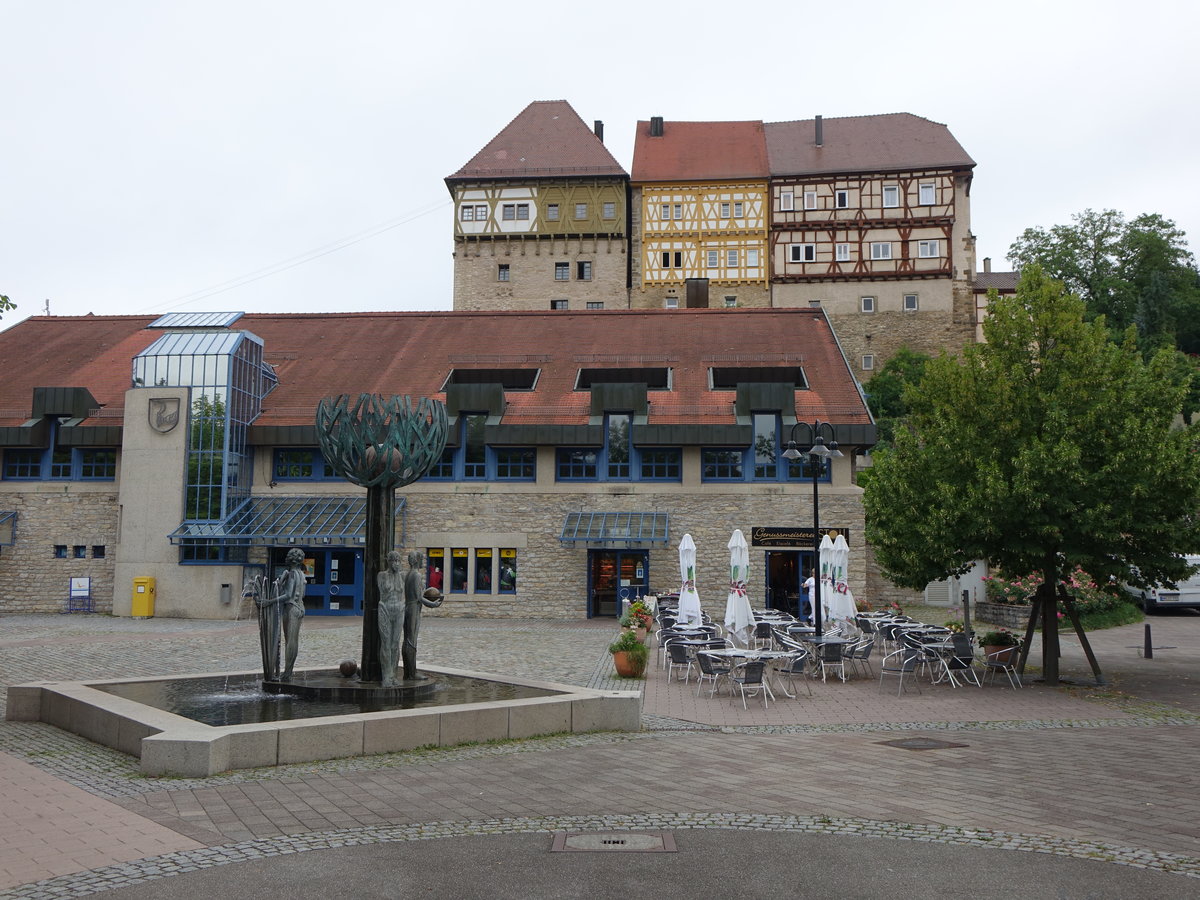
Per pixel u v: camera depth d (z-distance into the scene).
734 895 5.83
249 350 32.31
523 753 10.21
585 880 6.07
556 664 18.58
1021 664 17.30
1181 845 6.90
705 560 30.58
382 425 12.80
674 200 65.50
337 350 37.62
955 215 63.69
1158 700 14.60
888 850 6.71
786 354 35.75
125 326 40.44
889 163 64.12
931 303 62.88
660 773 9.22
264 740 9.42
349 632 25.20
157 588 30.20
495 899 5.73
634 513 30.86
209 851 6.61
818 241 64.06
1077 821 7.51
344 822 7.38
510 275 65.38
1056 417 15.84
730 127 70.81
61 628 26.25
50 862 6.36
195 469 30.64
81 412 32.06
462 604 30.94
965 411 17.45
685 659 16.30
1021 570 16.92
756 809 7.81
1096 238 70.62
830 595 21.72
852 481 30.47
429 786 8.62
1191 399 50.56
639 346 37.12
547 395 32.97
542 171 65.50
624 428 31.53
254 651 20.42
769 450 30.92
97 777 8.91
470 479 31.64
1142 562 15.88
